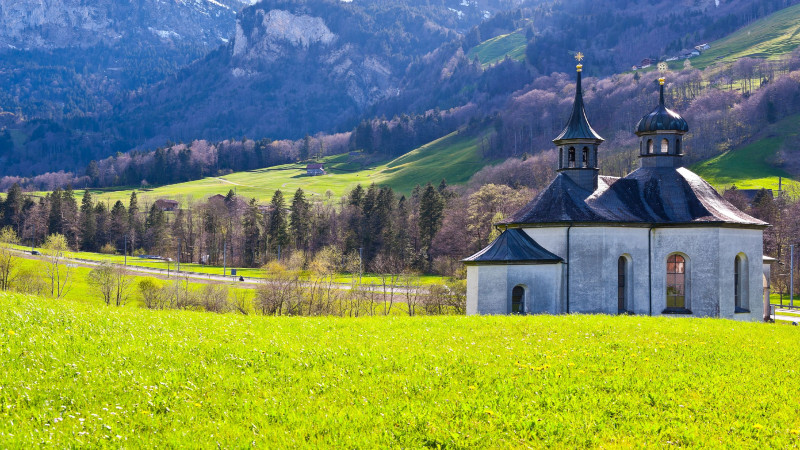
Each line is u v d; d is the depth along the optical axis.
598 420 18.62
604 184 54.31
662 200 53.00
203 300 96.12
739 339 30.45
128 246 199.12
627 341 28.31
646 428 18.17
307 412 18.22
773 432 18.44
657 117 55.09
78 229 196.62
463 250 139.12
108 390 18.86
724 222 49.69
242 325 28.91
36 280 110.56
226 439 16.38
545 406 19.66
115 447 15.59
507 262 47.28
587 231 49.25
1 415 16.61
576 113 54.25
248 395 19.41
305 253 160.00
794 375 24.11
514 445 16.84
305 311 89.94
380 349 25.17
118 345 23.30
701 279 50.31
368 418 17.98
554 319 34.22
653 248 51.28
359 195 181.50
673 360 25.38
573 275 49.03
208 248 181.12
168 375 20.44
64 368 20.14
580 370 23.28
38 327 24.41
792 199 166.62
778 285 113.31
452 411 18.75
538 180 195.62
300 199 175.75
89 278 110.56
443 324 31.59
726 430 18.41
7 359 20.22
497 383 21.39
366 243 158.88
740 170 198.75
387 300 98.56
